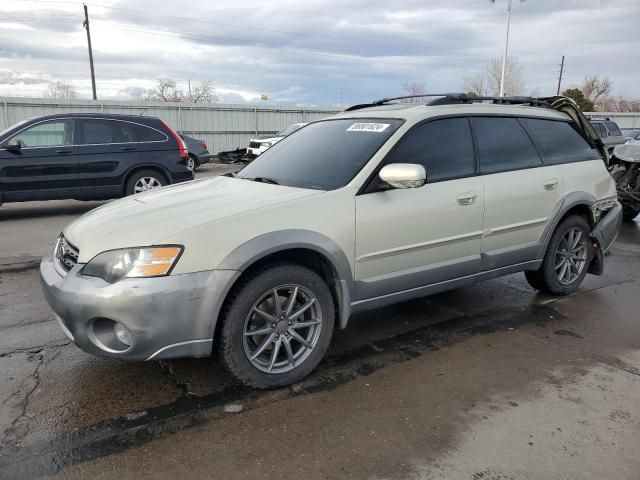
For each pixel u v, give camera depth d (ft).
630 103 226.99
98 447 8.57
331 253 10.52
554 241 15.02
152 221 9.79
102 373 11.01
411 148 12.05
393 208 11.40
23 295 16.02
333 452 8.48
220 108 85.20
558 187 14.66
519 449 8.55
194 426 9.16
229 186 12.26
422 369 11.33
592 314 14.61
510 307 15.12
